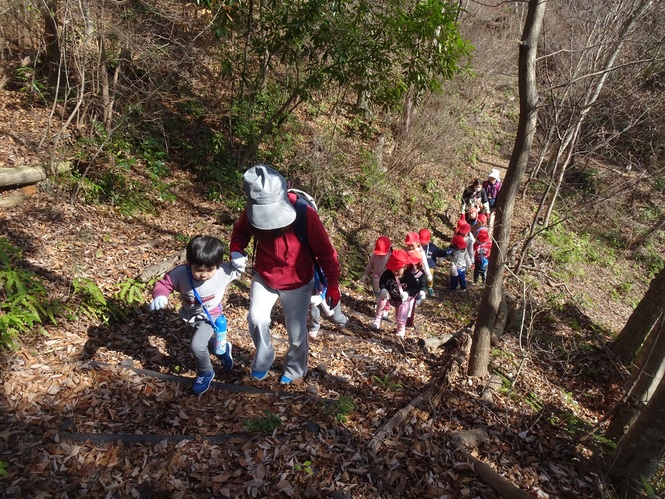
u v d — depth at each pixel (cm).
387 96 820
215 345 359
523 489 336
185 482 275
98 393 334
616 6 734
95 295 413
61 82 757
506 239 440
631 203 1316
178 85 820
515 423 418
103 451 287
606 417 418
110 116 705
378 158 1042
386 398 411
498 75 1472
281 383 393
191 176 826
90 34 629
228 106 859
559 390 567
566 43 845
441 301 809
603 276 1130
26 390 321
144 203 688
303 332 359
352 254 859
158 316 453
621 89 799
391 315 686
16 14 756
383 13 764
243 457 299
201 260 304
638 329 704
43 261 476
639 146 1102
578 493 345
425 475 321
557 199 1283
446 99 1177
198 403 347
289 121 1015
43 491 254
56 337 379
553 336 766
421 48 780
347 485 294
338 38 725
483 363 487
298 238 318
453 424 392
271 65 929
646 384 424
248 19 761
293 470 295
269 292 344
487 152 1559
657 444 340
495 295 464
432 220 1116
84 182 629
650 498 315
